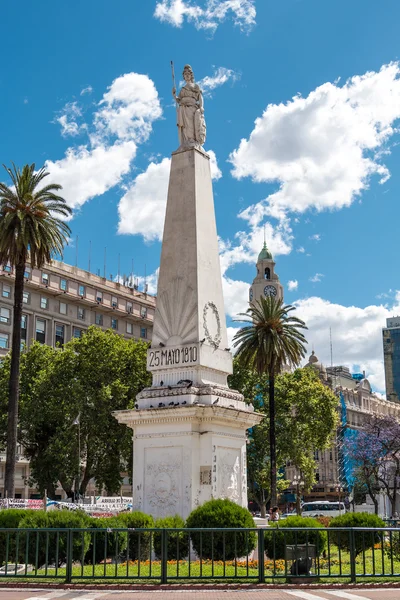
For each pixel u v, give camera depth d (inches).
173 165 1096.2
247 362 2251.5
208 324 1032.2
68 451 2207.2
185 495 927.7
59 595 575.2
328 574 655.1
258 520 1006.4
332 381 5526.6
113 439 2271.2
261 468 2701.8
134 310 3826.3
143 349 2404.0
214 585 617.9
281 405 2701.8
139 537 645.9
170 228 1068.5
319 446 2775.6
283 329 2251.5
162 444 959.0
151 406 986.1
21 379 2337.6
